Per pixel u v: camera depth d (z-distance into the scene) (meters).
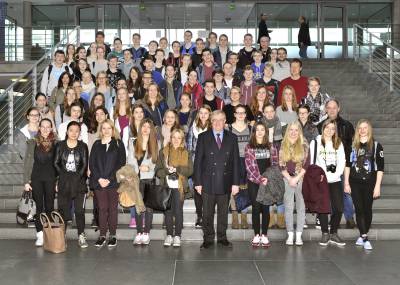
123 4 20.30
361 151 7.47
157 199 7.31
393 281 5.77
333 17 20.38
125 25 20.50
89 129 8.41
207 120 8.23
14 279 5.87
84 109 9.24
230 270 6.23
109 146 7.55
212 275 6.02
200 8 20.34
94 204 7.93
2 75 15.62
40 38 18.81
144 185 7.55
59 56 10.59
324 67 15.55
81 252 7.16
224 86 9.68
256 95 8.68
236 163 7.43
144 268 6.32
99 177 7.46
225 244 7.48
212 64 10.77
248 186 7.49
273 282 5.74
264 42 11.90
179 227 7.50
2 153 10.19
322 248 7.39
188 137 8.36
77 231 7.92
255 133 7.46
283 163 7.50
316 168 7.43
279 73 10.91
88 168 7.70
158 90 8.87
